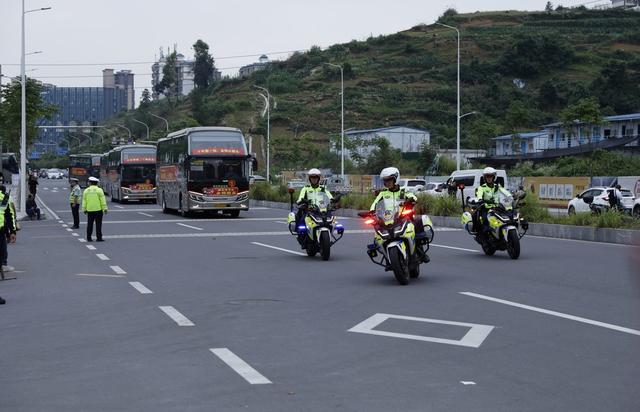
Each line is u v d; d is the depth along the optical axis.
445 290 13.52
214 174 38.31
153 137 111.81
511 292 13.23
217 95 152.75
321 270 16.80
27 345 9.34
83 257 20.17
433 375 7.62
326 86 140.38
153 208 50.28
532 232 28.55
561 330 9.85
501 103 120.06
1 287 14.69
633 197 40.31
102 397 6.97
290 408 6.54
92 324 10.67
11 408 6.66
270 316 11.07
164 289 13.95
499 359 8.28
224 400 6.80
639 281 14.60
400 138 98.69
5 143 56.66
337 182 63.91
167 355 8.64
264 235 27.23
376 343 9.15
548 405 6.59
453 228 31.31
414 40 161.62
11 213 16.44
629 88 115.44
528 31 160.25
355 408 6.53
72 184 32.03
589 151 74.06
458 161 52.25
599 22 163.75
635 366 7.95
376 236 14.55
